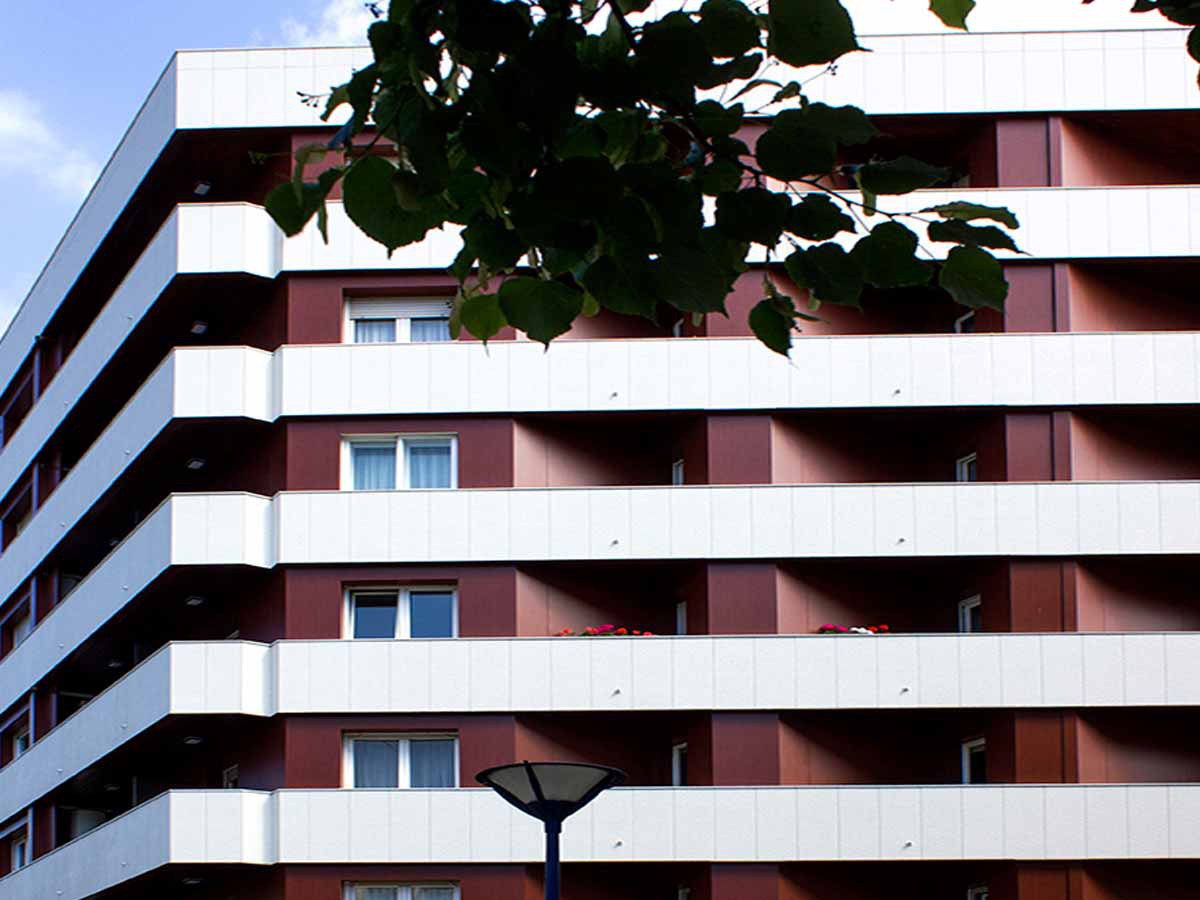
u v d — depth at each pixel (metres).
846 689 36.00
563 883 36.06
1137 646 36.00
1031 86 38.97
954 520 36.69
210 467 41.69
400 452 38.38
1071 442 37.25
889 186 5.59
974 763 36.91
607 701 36.16
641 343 37.78
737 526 36.84
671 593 37.94
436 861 35.66
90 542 48.69
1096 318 38.28
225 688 37.06
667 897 36.25
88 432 50.34
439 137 5.14
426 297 39.22
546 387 37.88
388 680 36.66
